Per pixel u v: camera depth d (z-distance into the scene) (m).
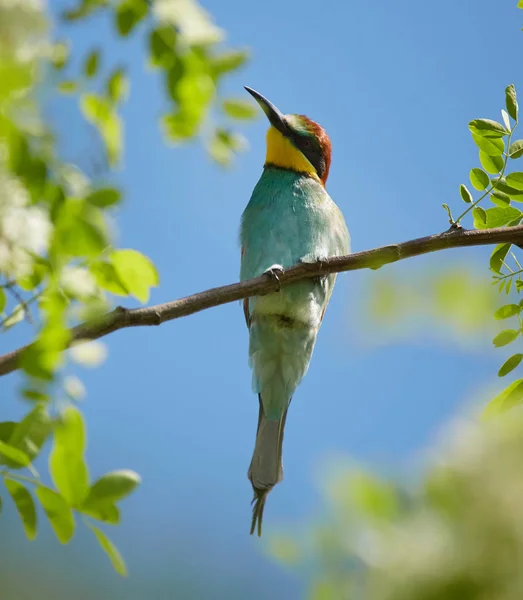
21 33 3.61
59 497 4.90
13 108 3.98
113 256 5.65
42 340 4.75
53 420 4.96
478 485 2.95
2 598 9.77
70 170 4.54
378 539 2.98
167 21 4.86
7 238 4.04
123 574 4.97
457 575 2.85
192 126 5.24
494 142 7.80
